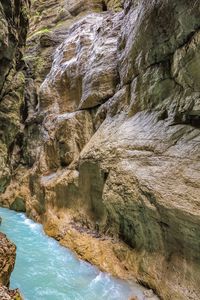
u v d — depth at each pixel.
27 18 21.91
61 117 18.14
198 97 8.03
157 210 7.84
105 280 8.55
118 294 7.71
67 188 14.48
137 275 8.37
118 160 10.54
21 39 22.42
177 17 8.28
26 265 9.64
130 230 9.75
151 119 10.32
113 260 9.45
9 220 16.27
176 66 8.98
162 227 7.85
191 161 7.59
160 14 9.03
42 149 19.44
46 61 26.75
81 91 18.45
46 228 13.69
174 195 7.37
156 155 8.94
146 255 8.45
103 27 17.56
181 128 8.70
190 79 8.33
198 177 7.10
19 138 24.42
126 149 10.42
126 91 12.88
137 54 11.49
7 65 18.89
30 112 24.89
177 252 7.32
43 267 9.48
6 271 6.80
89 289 8.03
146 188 8.37
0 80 19.42
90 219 12.43
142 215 8.76
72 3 30.48
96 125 15.21
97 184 12.12
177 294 6.66
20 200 19.20
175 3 8.18
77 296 7.66
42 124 21.41
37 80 26.23
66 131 16.86
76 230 12.09
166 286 7.09
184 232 6.97
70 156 16.14
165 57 9.80
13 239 12.45
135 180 9.06
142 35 10.46
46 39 27.39
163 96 10.06
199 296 6.21
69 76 19.84
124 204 9.47
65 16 30.14
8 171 22.27
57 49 24.89
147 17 9.87
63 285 8.27
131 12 13.30
